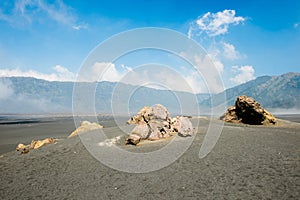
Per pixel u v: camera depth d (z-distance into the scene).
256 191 9.37
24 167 14.20
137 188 10.53
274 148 15.47
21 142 29.52
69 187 11.09
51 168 13.82
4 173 13.34
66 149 17.70
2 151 24.14
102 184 11.21
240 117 32.06
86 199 9.82
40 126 51.88
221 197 9.13
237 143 17.20
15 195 10.57
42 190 10.94
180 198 9.35
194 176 11.35
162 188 10.35
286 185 9.65
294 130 24.14
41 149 18.34
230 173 11.33
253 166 12.02
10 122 70.00
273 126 29.39
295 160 12.62
